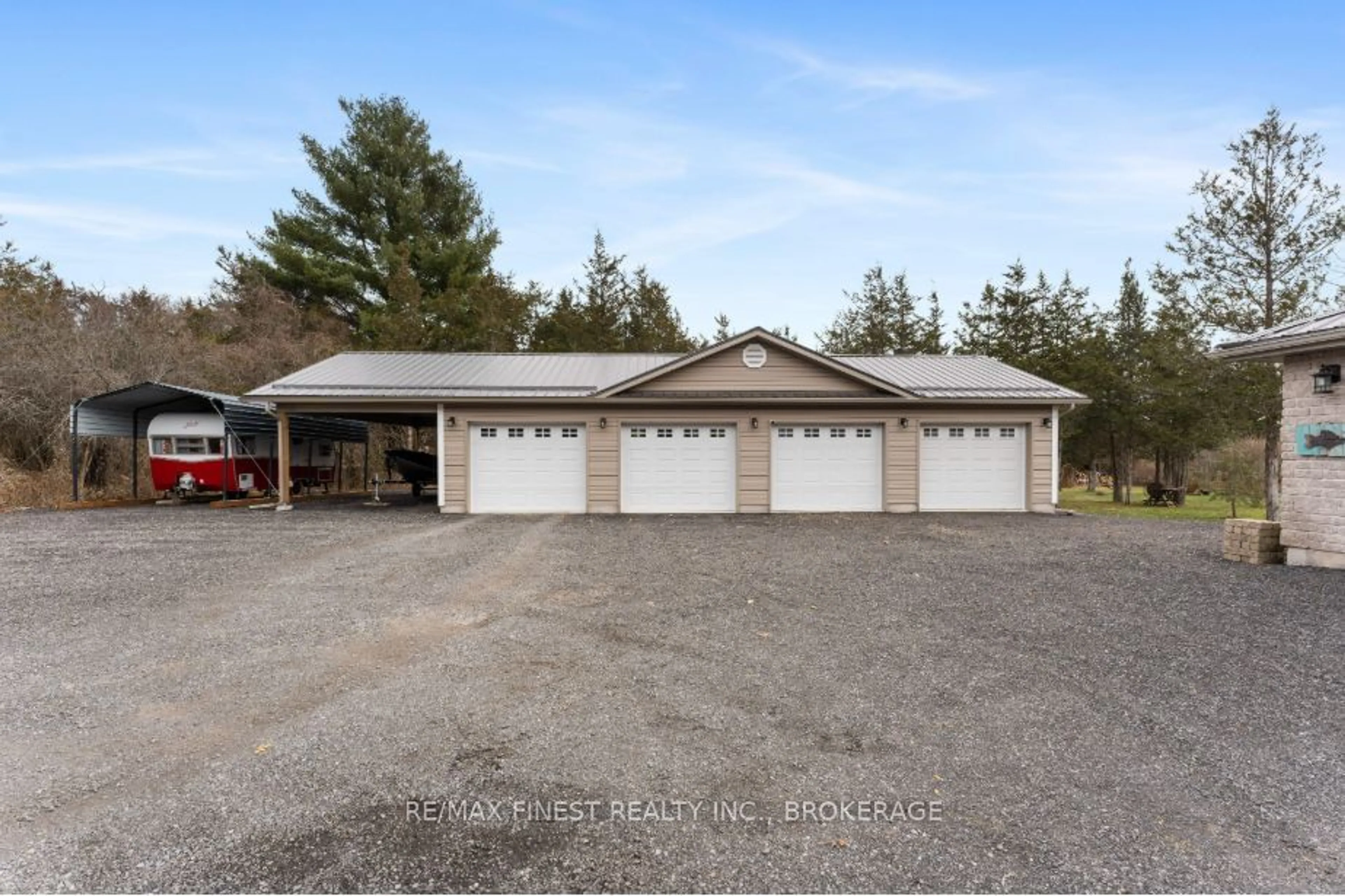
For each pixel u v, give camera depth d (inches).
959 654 182.7
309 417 719.1
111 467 709.3
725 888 87.7
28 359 671.8
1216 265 730.8
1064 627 210.5
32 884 87.3
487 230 1056.8
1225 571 300.4
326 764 119.9
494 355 717.9
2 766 119.0
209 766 119.0
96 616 219.5
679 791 111.5
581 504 561.3
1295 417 322.7
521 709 144.5
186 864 91.7
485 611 226.7
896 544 380.8
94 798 108.3
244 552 344.8
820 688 157.9
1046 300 1165.7
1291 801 109.3
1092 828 101.3
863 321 1376.7
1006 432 575.2
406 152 986.7
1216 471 1101.7
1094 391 925.2
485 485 560.4
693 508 563.2
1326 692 156.7
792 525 474.0
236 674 164.9
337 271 962.1
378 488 671.1
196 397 611.8
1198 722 139.7
